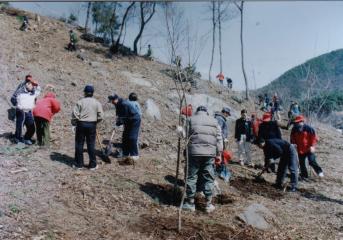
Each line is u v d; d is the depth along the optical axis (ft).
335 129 75.15
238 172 37.76
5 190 22.07
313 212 29.22
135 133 33.32
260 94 94.38
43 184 24.08
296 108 67.21
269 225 25.26
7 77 50.60
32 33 81.92
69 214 21.18
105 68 75.25
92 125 28.32
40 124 31.89
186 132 24.82
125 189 26.14
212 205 26.04
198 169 25.59
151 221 22.27
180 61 26.32
